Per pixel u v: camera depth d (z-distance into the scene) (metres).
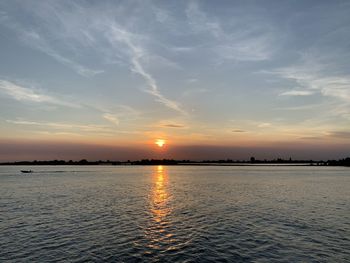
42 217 39.59
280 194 66.75
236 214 41.59
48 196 63.66
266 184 96.12
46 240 28.31
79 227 33.72
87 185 93.62
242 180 117.69
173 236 29.83
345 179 123.00
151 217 39.56
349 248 25.62
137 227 33.72
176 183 101.88
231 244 27.03
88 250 25.28
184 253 24.64
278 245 26.64
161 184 97.44
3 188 83.06
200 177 142.38
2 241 27.95
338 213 42.19
